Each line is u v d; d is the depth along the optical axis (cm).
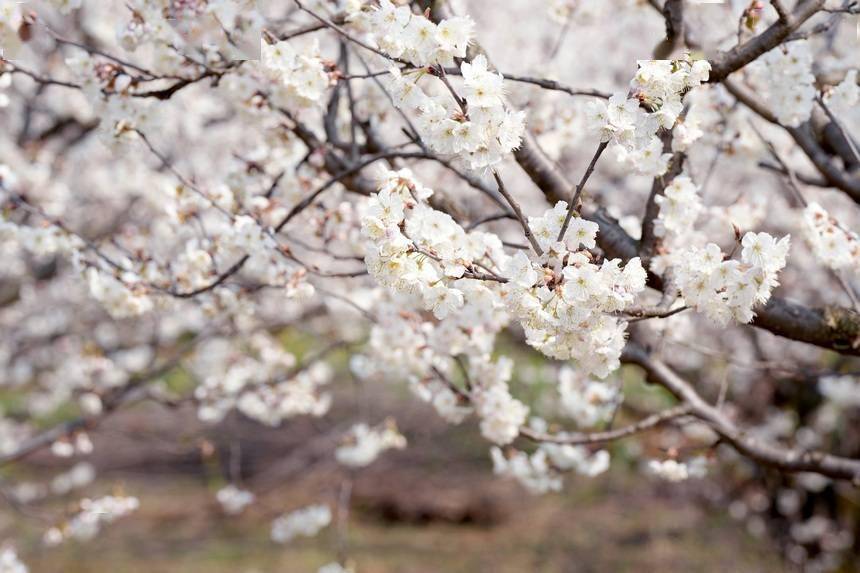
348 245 328
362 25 234
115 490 465
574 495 952
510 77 234
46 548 860
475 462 1021
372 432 425
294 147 314
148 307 291
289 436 914
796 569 758
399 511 914
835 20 261
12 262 656
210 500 966
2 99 271
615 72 657
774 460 287
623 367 321
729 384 736
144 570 806
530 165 245
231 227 276
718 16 365
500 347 761
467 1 564
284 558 834
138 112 267
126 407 530
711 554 782
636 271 171
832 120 265
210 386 437
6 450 719
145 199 603
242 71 273
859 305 277
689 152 292
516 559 805
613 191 601
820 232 247
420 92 181
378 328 322
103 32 499
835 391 664
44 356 753
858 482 281
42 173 577
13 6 240
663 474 289
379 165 186
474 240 202
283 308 641
